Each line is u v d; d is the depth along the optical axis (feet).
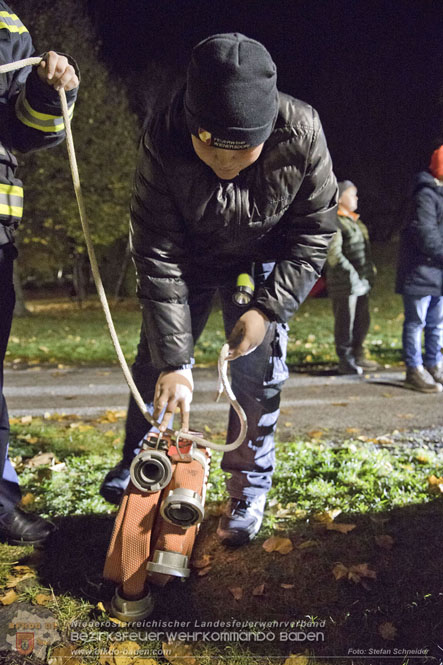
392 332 36.99
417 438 15.05
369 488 10.80
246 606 7.70
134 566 7.23
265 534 9.34
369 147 72.38
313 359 28.25
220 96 6.13
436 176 18.88
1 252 8.07
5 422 8.56
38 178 59.77
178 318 7.81
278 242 8.45
